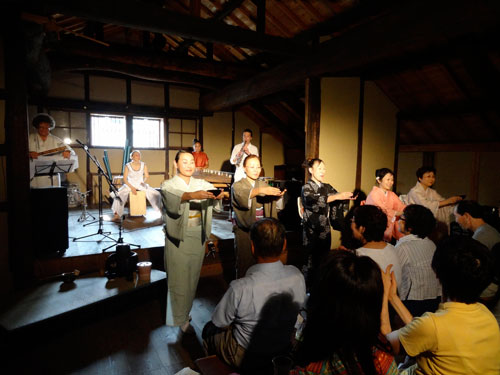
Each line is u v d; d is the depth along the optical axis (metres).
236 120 9.52
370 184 5.45
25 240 3.49
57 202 3.82
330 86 5.03
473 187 5.58
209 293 3.88
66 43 5.55
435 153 6.14
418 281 2.20
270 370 1.71
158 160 8.66
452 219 5.47
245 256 3.26
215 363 1.79
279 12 5.43
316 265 3.72
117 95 8.03
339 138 5.14
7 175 3.47
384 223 2.05
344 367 0.97
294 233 5.25
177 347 2.80
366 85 5.25
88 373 2.45
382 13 4.25
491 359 1.24
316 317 1.02
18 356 2.63
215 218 6.58
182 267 2.91
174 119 8.78
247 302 1.62
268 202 3.38
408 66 4.55
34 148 4.52
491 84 4.30
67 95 7.49
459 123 5.21
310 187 3.67
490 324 1.27
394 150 5.63
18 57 3.39
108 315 3.29
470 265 1.25
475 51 3.86
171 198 2.73
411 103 5.34
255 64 7.32
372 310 0.97
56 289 3.35
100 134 7.95
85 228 5.35
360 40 4.11
